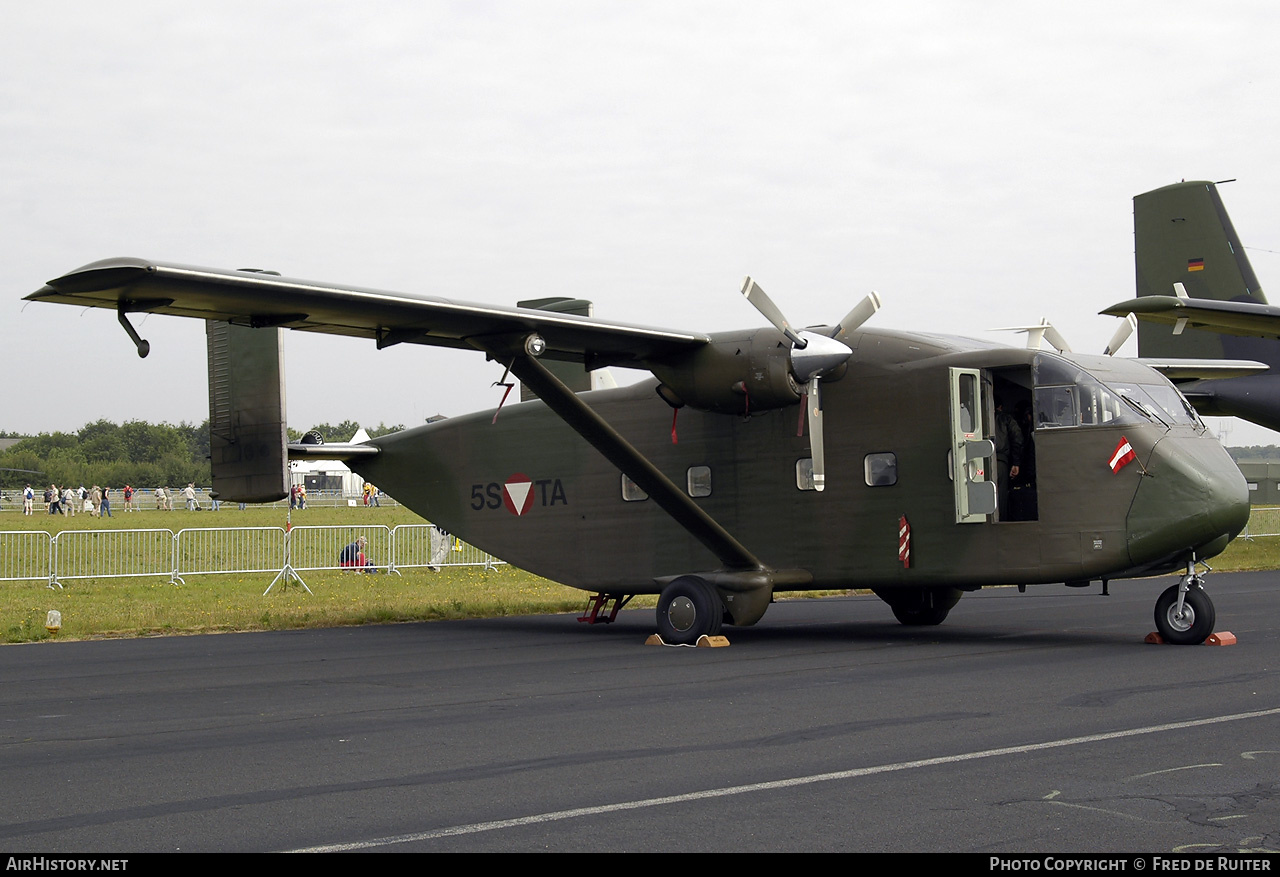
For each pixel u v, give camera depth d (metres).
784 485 13.73
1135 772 6.05
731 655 11.78
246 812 5.53
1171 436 11.77
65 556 23.28
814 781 5.98
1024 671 9.99
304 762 6.66
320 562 25.73
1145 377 12.52
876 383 13.15
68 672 11.00
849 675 9.98
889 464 13.02
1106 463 11.84
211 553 24.38
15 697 9.35
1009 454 13.16
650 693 9.15
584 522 15.43
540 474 15.88
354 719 8.12
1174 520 11.44
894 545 12.93
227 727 7.85
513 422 16.22
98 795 5.89
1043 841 4.87
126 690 9.73
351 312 11.44
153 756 6.87
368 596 20.41
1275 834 4.93
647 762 6.52
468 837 5.07
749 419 14.02
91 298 10.45
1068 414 12.09
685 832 5.10
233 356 15.27
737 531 14.05
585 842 4.98
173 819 5.41
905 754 6.59
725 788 5.87
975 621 15.19
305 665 11.42
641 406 15.00
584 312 15.16
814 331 13.43
